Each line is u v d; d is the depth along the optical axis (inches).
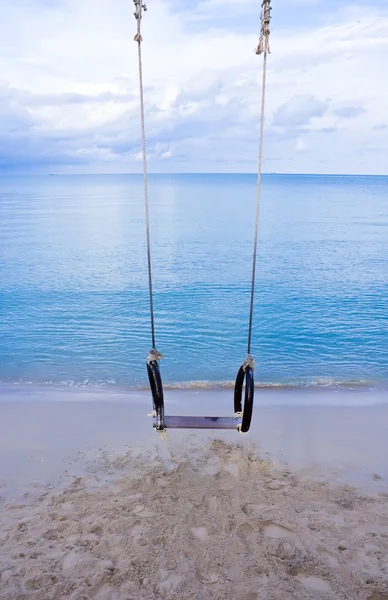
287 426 237.3
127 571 135.0
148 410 255.3
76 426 235.5
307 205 1830.7
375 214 1473.9
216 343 397.7
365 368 341.1
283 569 136.9
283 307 508.7
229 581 132.6
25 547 144.6
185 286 601.6
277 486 178.1
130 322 456.1
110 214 1477.6
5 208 1699.1
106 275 667.4
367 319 467.2
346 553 142.4
